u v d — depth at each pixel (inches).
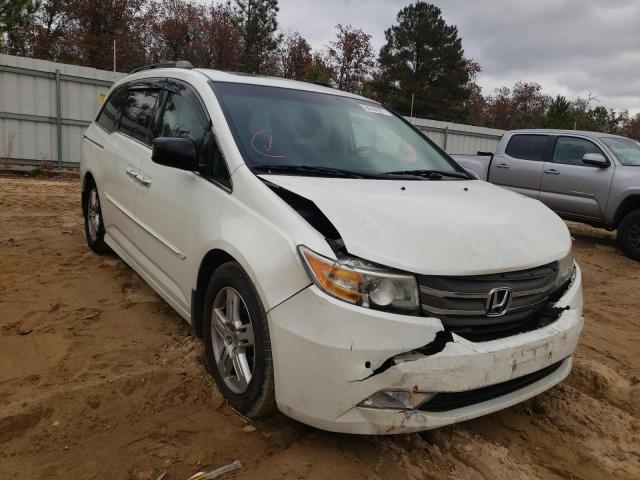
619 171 326.0
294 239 102.0
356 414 95.5
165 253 147.4
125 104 198.5
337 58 1644.9
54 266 207.5
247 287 109.3
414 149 165.9
